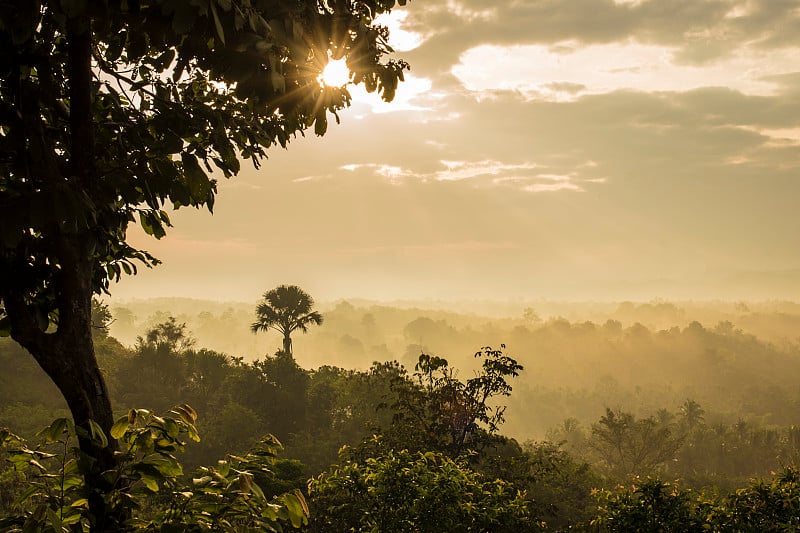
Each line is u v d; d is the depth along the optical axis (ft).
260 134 15.61
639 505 39.68
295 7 11.39
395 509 36.35
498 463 63.36
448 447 63.93
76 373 12.81
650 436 215.72
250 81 12.40
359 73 13.53
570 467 120.88
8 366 161.48
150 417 12.81
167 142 13.10
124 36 14.47
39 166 12.09
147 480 12.04
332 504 47.60
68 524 12.09
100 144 14.06
